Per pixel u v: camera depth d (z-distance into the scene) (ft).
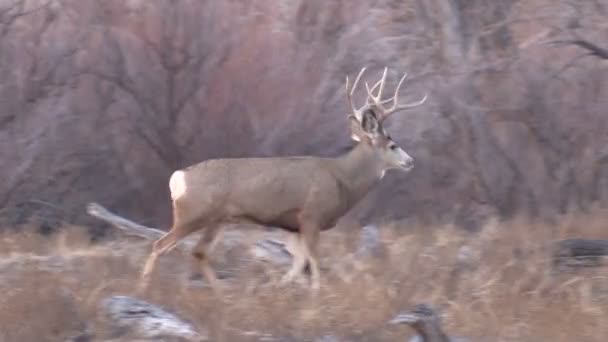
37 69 228.63
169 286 126.62
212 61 232.12
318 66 236.02
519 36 235.61
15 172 219.61
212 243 137.49
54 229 195.83
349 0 242.17
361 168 141.79
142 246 156.87
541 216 207.62
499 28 230.89
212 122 229.66
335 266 146.30
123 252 151.94
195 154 228.63
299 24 239.50
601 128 228.63
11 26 229.66
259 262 149.07
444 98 229.45
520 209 220.43
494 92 228.84
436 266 143.74
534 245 155.33
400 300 122.42
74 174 221.66
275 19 238.48
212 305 117.50
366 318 115.24
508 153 227.40
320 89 233.14
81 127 225.35
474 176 226.38
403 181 227.61
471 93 229.04
